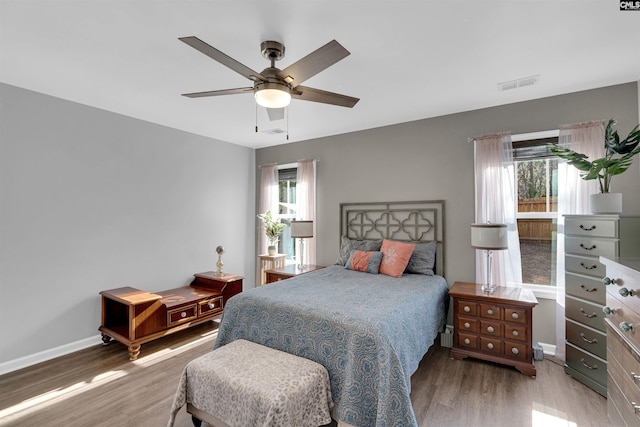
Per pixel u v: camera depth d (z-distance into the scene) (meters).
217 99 3.11
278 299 2.34
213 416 1.81
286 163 4.91
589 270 2.39
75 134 3.17
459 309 2.89
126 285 3.57
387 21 1.85
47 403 2.25
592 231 2.37
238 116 3.62
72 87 2.82
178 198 4.13
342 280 3.04
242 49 2.16
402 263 3.30
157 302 3.19
